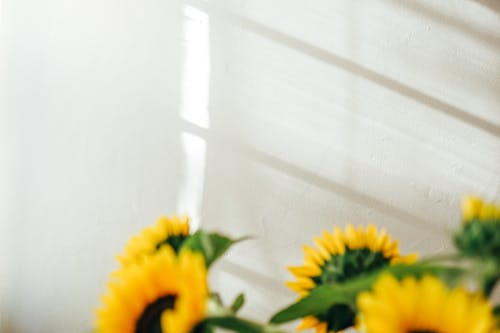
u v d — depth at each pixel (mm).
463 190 3305
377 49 3273
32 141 3260
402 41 3283
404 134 3285
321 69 3256
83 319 3230
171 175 3246
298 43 3252
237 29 3242
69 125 3252
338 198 3260
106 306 1088
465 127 3307
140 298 1079
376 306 964
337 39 3260
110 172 3246
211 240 1226
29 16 3244
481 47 3311
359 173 3266
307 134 3258
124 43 3240
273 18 3244
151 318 1079
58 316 3240
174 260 1087
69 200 3248
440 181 3295
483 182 3311
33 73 3256
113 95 3238
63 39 3238
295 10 3248
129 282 1083
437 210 3289
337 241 1262
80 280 3238
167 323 1004
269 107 3250
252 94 3248
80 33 3238
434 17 3293
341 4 3260
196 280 1029
